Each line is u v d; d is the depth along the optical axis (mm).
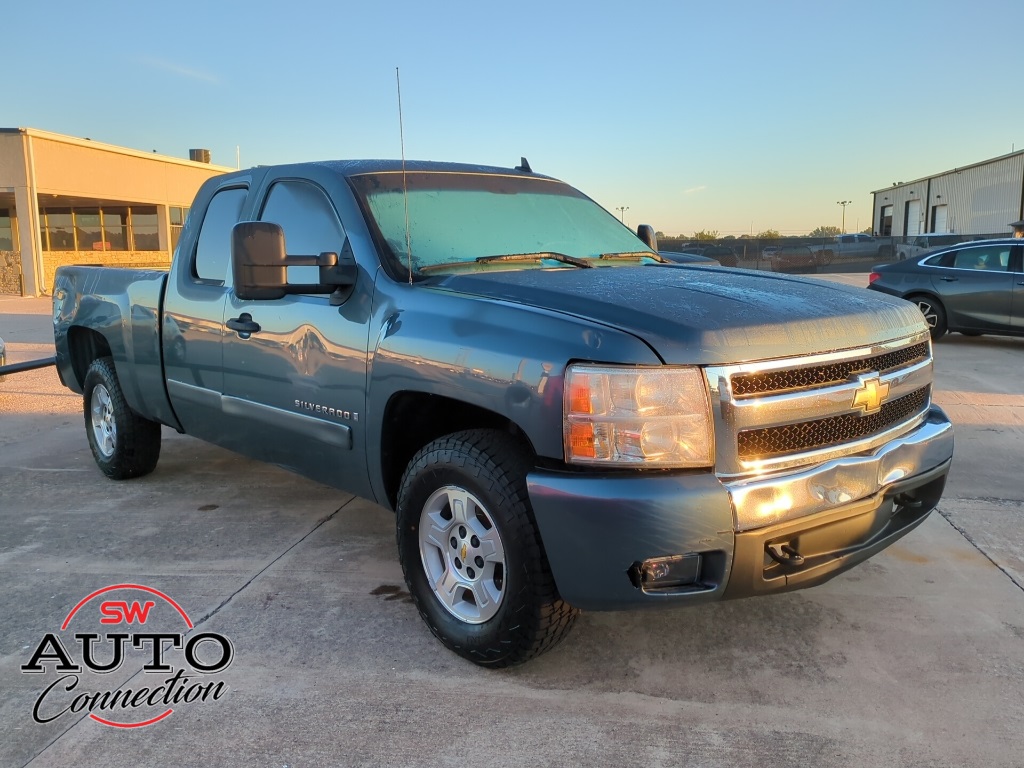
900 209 49188
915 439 3023
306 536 4305
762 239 33719
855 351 2766
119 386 5055
